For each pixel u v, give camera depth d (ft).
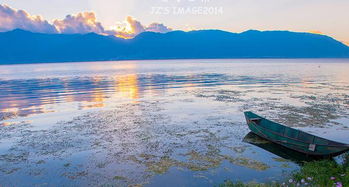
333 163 39.93
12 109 95.20
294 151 49.03
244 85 156.35
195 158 46.21
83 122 73.87
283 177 37.93
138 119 76.18
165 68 436.76
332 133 58.80
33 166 44.52
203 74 266.16
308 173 36.42
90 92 139.23
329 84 150.30
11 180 39.50
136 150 50.88
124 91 140.46
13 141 58.13
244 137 58.18
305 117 73.51
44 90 153.07
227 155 47.47
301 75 225.15
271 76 220.84
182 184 36.86
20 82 216.13
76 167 43.68
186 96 118.93
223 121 72.43
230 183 35.09
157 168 42.37
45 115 83.92
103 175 40.34
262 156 46.78
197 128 65.87
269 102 98.53
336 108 84.23
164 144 54.08
